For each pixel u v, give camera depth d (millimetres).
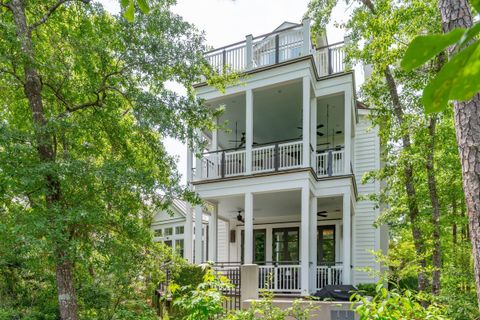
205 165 9727
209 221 10766
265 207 11109
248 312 4227
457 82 626
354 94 9727
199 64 6016
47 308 5785
